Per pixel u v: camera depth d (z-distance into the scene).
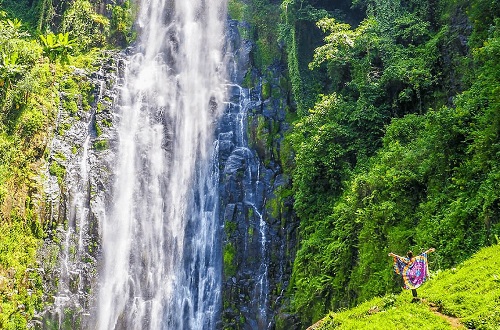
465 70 18.55
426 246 13.59
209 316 23.22
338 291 17.16
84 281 23.17
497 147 13.10
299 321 20.80
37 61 25.88
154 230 25.58
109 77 28.42
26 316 21.25
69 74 27.38
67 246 23.34
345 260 17.11
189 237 25.33
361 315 11.06
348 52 22.28
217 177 26.16
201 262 24.56
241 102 28.23
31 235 22.62
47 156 24.50
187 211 25.97
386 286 14.36
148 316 23.75
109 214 24.95
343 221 17.72
